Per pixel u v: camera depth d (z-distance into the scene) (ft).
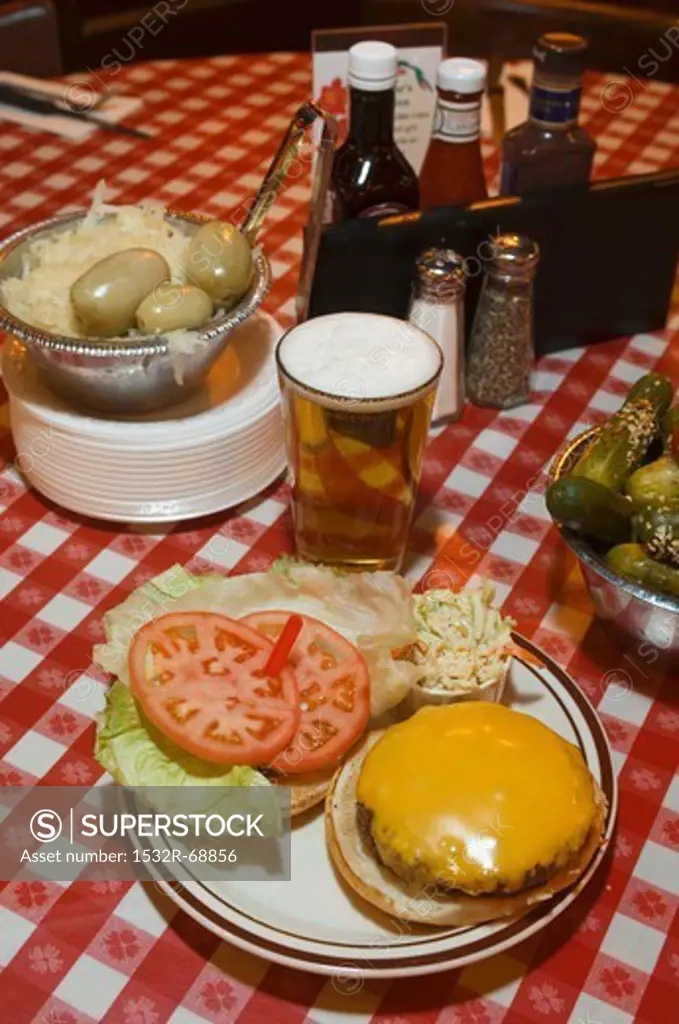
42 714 2.90
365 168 3.84
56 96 5.64
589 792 2.33
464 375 3.96
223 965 2.39
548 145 4.00
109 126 5.44
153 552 3.39
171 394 3.33
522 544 3.44
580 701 2.70
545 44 3.89
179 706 2.43
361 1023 2.30
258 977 2.38
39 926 2.45
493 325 3.81
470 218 3.77
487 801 2.24
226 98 5.75
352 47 3.77
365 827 2.32
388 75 3.68
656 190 3.98
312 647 2.61
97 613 3.19
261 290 3.35
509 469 3.72
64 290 3.27
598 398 4.04
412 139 4.33
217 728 2.41
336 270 3.70
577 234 3.96
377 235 3.67
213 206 4.87
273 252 4.62
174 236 3.52
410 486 3.08
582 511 2.67
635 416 2.95
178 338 3.13
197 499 3.40
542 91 3.94
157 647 2.55
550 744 2.38
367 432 2.84
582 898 2.52
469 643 2.70
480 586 3.16
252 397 3.43
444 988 2.36
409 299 3.85
